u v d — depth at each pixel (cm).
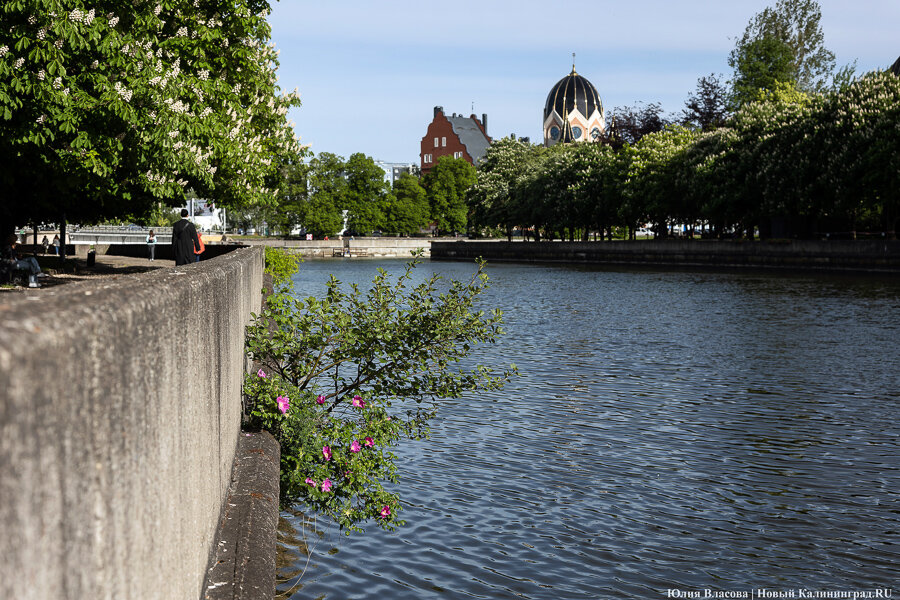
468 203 12419
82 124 1606
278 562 902
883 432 1552
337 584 860
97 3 1653
